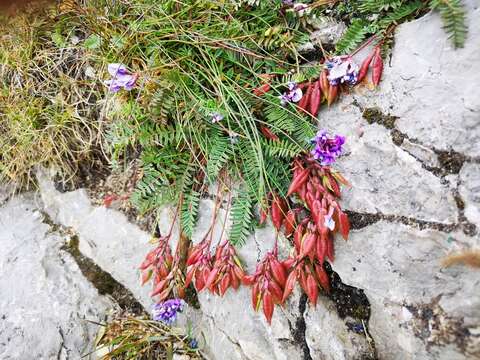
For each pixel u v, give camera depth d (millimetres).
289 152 239
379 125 225
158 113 260
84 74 321
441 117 204
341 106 241
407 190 214
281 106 247
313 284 232
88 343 294
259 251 257
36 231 327
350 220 231
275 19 265
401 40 222
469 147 196
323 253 228
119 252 310
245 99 256
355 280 229
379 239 220
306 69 249
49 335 290
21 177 343
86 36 320
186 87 257
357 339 232
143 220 310
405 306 211
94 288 307
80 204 328
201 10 279
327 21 255
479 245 189
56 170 334
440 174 204
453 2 197
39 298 300
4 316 295
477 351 189
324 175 232
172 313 273
